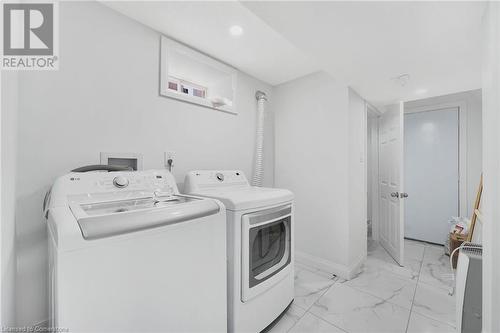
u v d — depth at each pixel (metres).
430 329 1.39
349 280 2.02
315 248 2.32
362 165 2.43
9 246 0.87
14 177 0.96
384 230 2.82
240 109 2.28
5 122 0.80
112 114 1.40
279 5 1.02
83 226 0.70
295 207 2.51
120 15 1.43
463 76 1.80
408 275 2.11
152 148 1.60
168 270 0.88
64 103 1.22
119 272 0.75
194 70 2.02
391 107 2.54
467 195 2.81
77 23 1.26
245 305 1.26
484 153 0.96
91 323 0.70
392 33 1.23
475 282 1.11
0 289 0.77
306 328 1.42
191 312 0.96
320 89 2.29
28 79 1.11
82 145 1.29
